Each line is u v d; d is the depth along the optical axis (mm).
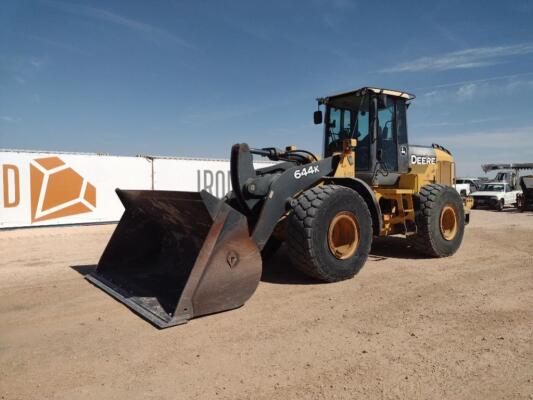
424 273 5867
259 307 4324
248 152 5027
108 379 2840
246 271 4258
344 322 3920
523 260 6840
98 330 3682
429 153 8547
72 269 6086
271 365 3049
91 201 11602
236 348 3328
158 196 4445
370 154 6656
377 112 6699
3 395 2641
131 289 4715
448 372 2957
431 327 3811
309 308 4309
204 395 2646
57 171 11031
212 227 4008
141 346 3354
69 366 3021
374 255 7242
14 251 7691
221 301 4105
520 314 4168
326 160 5742
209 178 13703
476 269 6145
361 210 5488
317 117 7426
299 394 2660
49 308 4277
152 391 2691
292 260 5160
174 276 4941
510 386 2770
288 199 5137
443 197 7020
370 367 3027
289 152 6191
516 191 21203
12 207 10438
